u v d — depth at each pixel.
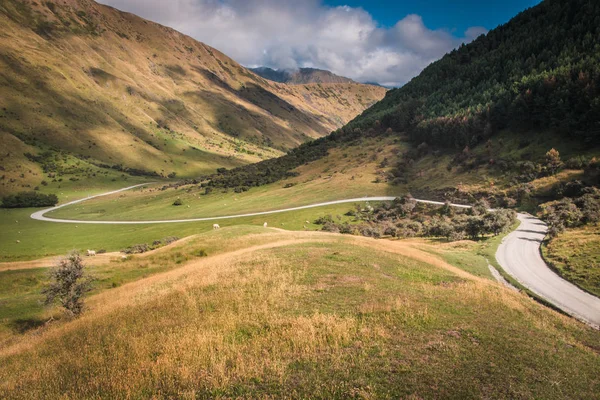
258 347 15.08
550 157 122.00
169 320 19.50
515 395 11.90
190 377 12.80
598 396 12.70
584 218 82.38
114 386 12.59
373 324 17.58
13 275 47.31
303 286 24.58
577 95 127.50
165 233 141.62
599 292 46.19
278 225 134.75
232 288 24.92
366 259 35.31
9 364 17.36
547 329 20.83
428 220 117.50
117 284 41.59
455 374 12.95
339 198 161.88
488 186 129.62
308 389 11.71
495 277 53.25
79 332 20.39
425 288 25.89
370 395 11.25
